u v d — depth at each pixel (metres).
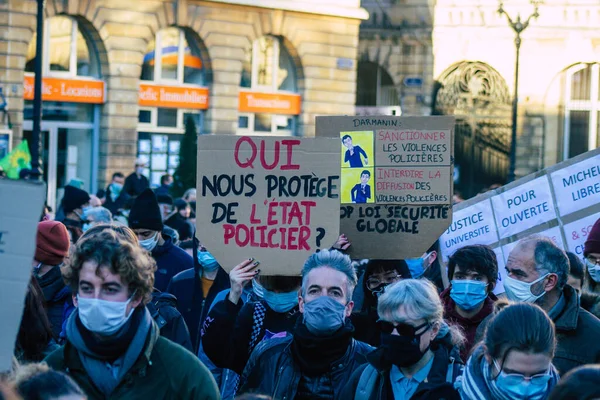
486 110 40.56
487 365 4.25
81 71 26.50
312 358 5.06
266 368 5.18
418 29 40.34
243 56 29.78
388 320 4.70
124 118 27.03
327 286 5.04
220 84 29.28
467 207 8.02
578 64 40.28
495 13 40.12
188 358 4.42
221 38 29.19
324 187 6.04
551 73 40.22
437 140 6.89
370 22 40.50
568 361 5.33
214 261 7.51
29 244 3.81
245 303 6.06
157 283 8.38
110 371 4.32
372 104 41.53
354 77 32.75
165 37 28.34
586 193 7.71
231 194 6.04
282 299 5.91
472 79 40.72
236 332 5.82
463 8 40.28
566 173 7.77
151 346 4.32
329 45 31.97
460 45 40.47
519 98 40.34
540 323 4.10
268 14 30.25
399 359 4.69
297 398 5.07
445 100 40.69
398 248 6.86
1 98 24.12
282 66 31.48
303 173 6.04
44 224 6.48
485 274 6.04
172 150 28.56
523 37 40.22
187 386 4.35
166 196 16.39
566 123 40.53
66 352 4.40
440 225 6.89
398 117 6.91
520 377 4.09
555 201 7.78
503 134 40.59
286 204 6.03
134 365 4.28
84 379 4.33
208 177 6.04
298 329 5.07
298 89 31.67
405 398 4.78
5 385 3.33
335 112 32.34
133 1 27.02
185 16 28.27
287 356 5.18
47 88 25.55
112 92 26.75
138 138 27.84
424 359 4.79
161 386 4.33
